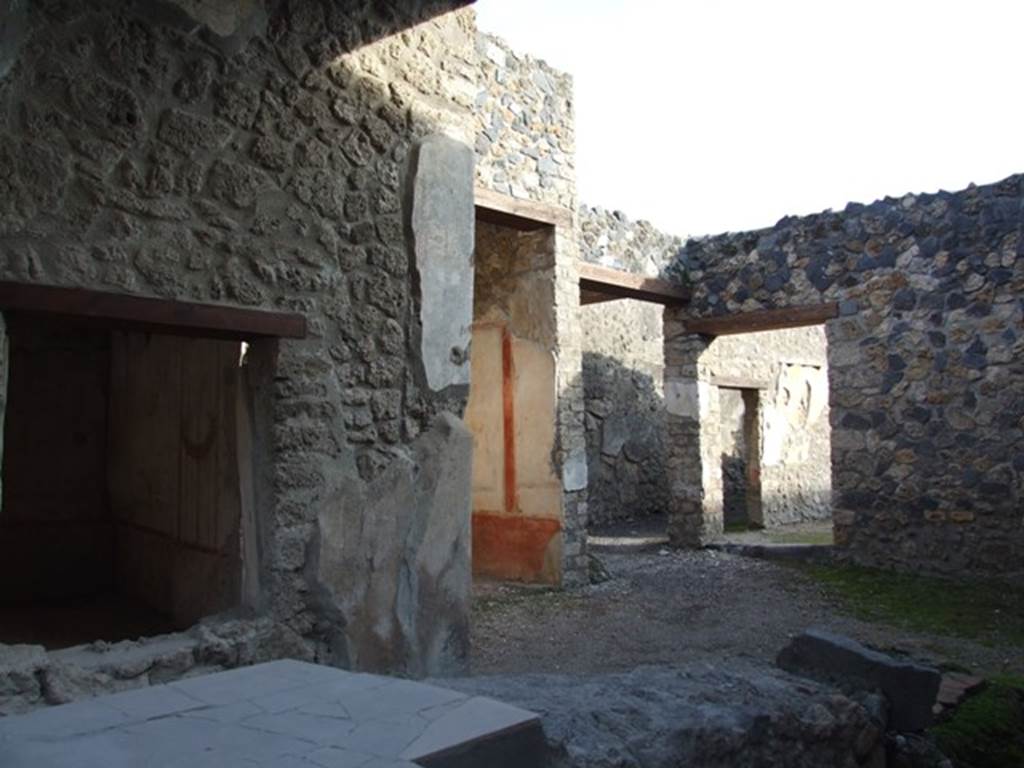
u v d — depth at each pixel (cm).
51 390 541
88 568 541
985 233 729
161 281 291
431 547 367
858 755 317
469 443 384
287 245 329
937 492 746
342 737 173
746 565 814
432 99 387
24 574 520
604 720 266
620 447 1203
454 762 168
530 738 184
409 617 356
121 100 285
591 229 813
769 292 867
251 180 319
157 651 284
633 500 1220
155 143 293
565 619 588
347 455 343
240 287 313
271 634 313
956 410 738
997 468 712
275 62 328
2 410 259
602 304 1188
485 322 752
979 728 361
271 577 318
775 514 1172
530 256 723
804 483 1252
